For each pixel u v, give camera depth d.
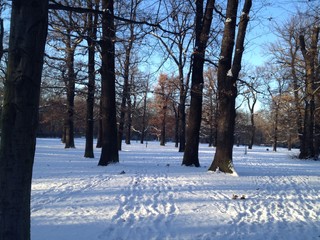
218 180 13.63
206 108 59.56
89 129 24.34
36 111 3.84
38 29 3.75
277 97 39.88
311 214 8.88
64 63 20.94
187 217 7.98
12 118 3.70
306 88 29.28
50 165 17.72
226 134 15.58
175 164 19.97
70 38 17.00
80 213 7.97
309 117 33.12
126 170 16.11
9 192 3.71
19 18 3.70
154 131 77.62
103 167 17.19
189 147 18.81
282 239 6.71
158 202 9.36
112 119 18.44
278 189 12.53
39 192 10.19
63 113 33.06
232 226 7.43
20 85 3.69
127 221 7.48
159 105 59.25
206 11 17.36
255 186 12.71
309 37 28.77
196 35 17.67
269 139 75.50
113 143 18.47
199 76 18.64
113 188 11.16
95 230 6.79
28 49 3.70
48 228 6.80
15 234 3.72
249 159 30.22
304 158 32.84
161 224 7.36
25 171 3.78
